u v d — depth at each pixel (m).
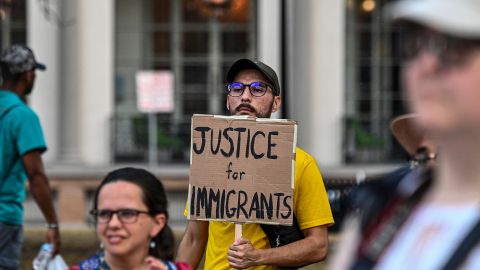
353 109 26.31
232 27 27.08
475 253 2.08
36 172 7.09
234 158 5.27
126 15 27.11
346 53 26.34
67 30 24.39
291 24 24.73
